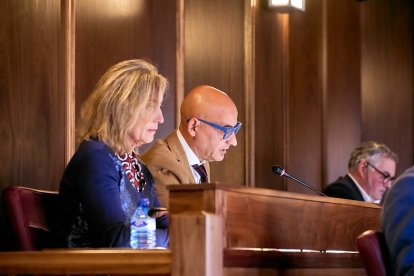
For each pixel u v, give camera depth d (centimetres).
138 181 525
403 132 1099
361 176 879
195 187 373
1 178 589
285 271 424
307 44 930
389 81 1078
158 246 512
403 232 384
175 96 752
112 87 512
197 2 798
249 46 834
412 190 393
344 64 990
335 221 480
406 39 1120
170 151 613
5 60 602
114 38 699
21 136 606
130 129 509
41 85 624
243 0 837
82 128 516
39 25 628
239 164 827
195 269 357
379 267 391
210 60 806
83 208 477
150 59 734
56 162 629
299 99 912
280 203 423
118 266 379
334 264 471
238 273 383
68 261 389
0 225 575
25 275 403
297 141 905
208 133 622
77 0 667
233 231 381
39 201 489
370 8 1052
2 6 604
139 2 724
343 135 980
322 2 955
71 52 647
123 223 467
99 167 484
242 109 832
